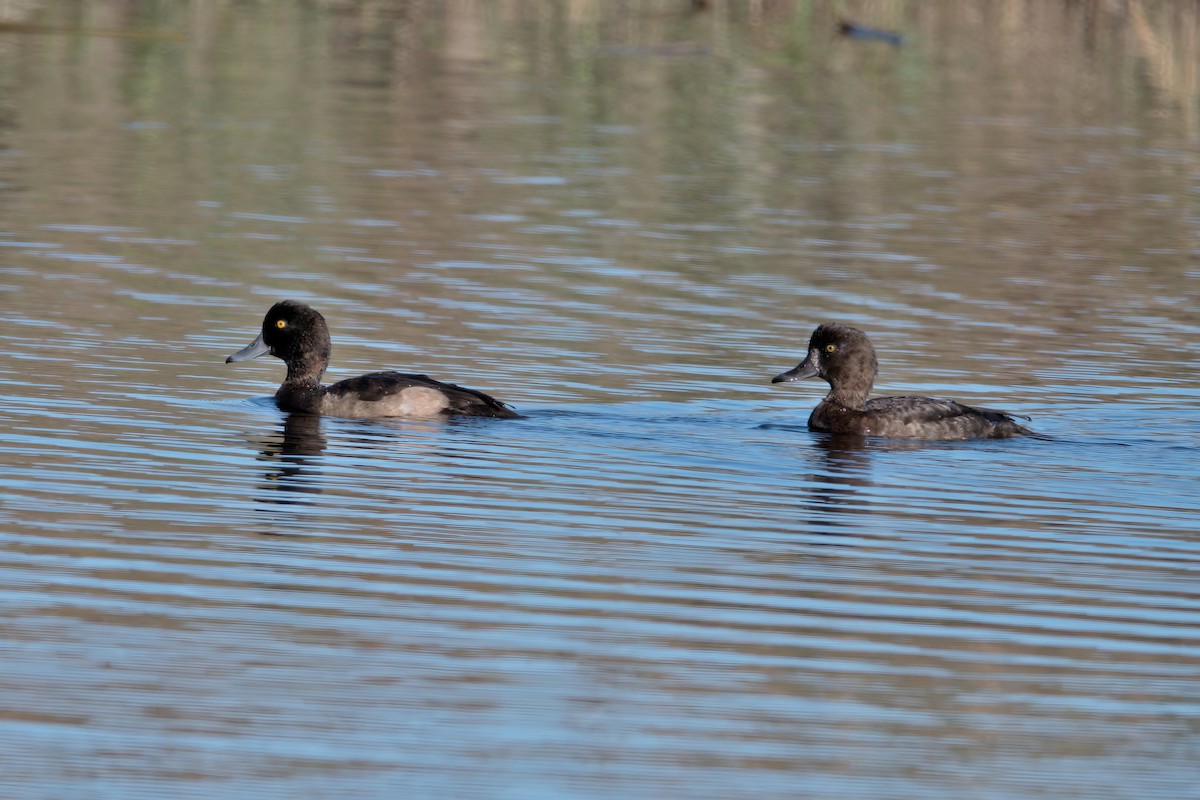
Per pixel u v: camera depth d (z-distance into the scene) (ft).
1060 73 135.64
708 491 49.39
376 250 81.30
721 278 78.43
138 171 96.22
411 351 64.69
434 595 39.88
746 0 146.51
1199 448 55.16
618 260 81.20
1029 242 87.86
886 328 70.59
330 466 50.55
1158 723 34.14
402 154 103.09
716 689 35.09
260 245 81.41
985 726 33.76
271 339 58.65
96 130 105.91
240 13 144.15
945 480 51.19
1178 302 76.43
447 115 114.21
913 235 88.69
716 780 31.14
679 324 70.28
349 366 62.59
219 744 31.99
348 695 34.19
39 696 33.63
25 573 40.27
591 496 48.42
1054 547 44.98
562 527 45.42
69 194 89.97
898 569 42.91
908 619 39.42
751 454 53.67
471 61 130.82
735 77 128.67
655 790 30.68
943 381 63.00
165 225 84.53
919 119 118.93
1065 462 53.42
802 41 139.74
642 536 44.93
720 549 44.06
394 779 30.83
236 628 37.40
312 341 58.13
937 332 70.13
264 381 61.21
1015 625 39.22
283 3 148.56
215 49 130.62
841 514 47.47
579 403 58.75
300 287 74.02
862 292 76.54
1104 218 93.97
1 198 88.28
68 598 38.78
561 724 33.24
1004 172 104.73
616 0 148.66
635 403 58.95
